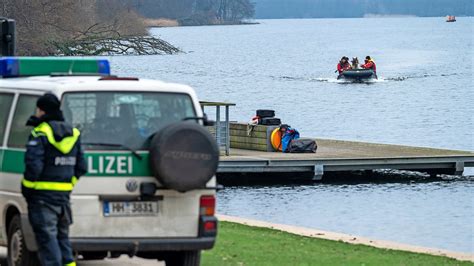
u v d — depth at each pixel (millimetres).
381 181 89688
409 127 158375
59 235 32812
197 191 34531
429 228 67500
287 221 70000
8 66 38125
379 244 50281
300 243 47719
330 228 67312
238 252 43562
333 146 100688
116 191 33969
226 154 88688
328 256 44062
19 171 34938
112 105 34531
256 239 48094
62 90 34281
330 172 93875
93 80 35188
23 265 34781
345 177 91688
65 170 32375
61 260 32656
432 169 94125
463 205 77438
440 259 45688
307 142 93500
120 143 34156
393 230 66562
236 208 75000
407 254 46812
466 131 151875
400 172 95938
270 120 95625
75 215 33781
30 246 34219
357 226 68125
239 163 84875
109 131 34281
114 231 34031
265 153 92000
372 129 156125
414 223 69375
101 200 33938
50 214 32312
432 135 147000
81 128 34156
